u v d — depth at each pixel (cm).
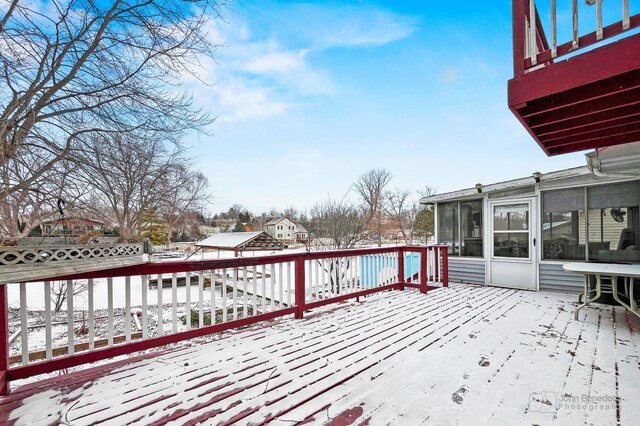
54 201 308
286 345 321
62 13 292
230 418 196
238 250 1368
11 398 221
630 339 334
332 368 267
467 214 725
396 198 2806
